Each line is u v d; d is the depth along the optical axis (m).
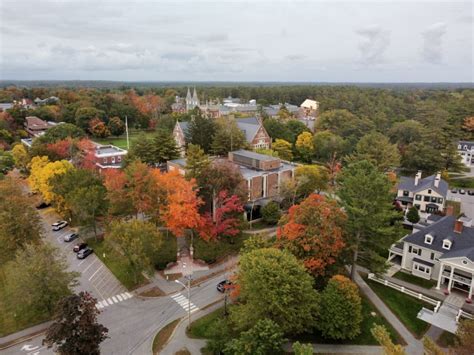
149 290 42.53
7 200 46.38
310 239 37.91
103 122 141.25
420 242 44.03
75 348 27.27
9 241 44.78
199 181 52.81
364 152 83.12
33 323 36.91
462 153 102.50
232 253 51.12
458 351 26.84
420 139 96.81
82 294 28.94
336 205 41.06
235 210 53.25
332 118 113.62
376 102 167.38
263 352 27.09
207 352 32.22
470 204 70.94
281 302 30.19
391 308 38.28
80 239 57.16
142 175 52.25
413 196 67.38
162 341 33.91
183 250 51.56
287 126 110.25
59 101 174.62
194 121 92.31
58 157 82.38
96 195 53.91
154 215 52.69
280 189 64.06
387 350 22.00
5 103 197.25
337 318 32.31
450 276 39.97
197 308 38.94
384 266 40.56
